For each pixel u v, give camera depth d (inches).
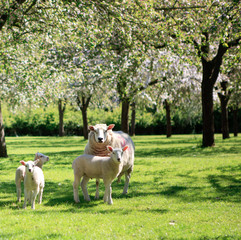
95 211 306.2
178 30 503.5
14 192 408.5
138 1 466.6
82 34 477.4
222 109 1311.5
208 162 629.3
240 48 651.5
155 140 1438.2
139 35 492.4
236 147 901.8
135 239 225.6
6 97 920.9
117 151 324.2
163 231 242.7
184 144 1138.7
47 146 1232.2
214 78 867.4
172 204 331.9
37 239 227.1
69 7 448.1
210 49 882.8
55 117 2175.2
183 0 621.9
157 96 1181.1
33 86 602.9
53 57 657.6
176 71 951.6
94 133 362.3
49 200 358.3
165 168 579.8
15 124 2171.5
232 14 531.5
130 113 2108.8
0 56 504.1
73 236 231.0
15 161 725.9
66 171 580.7
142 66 772.0
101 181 489.1
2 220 275.1
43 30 528.4
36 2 485.4
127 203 339.6
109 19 451.2
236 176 485.4
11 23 475.8
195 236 231.3
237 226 254.7
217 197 362.6
